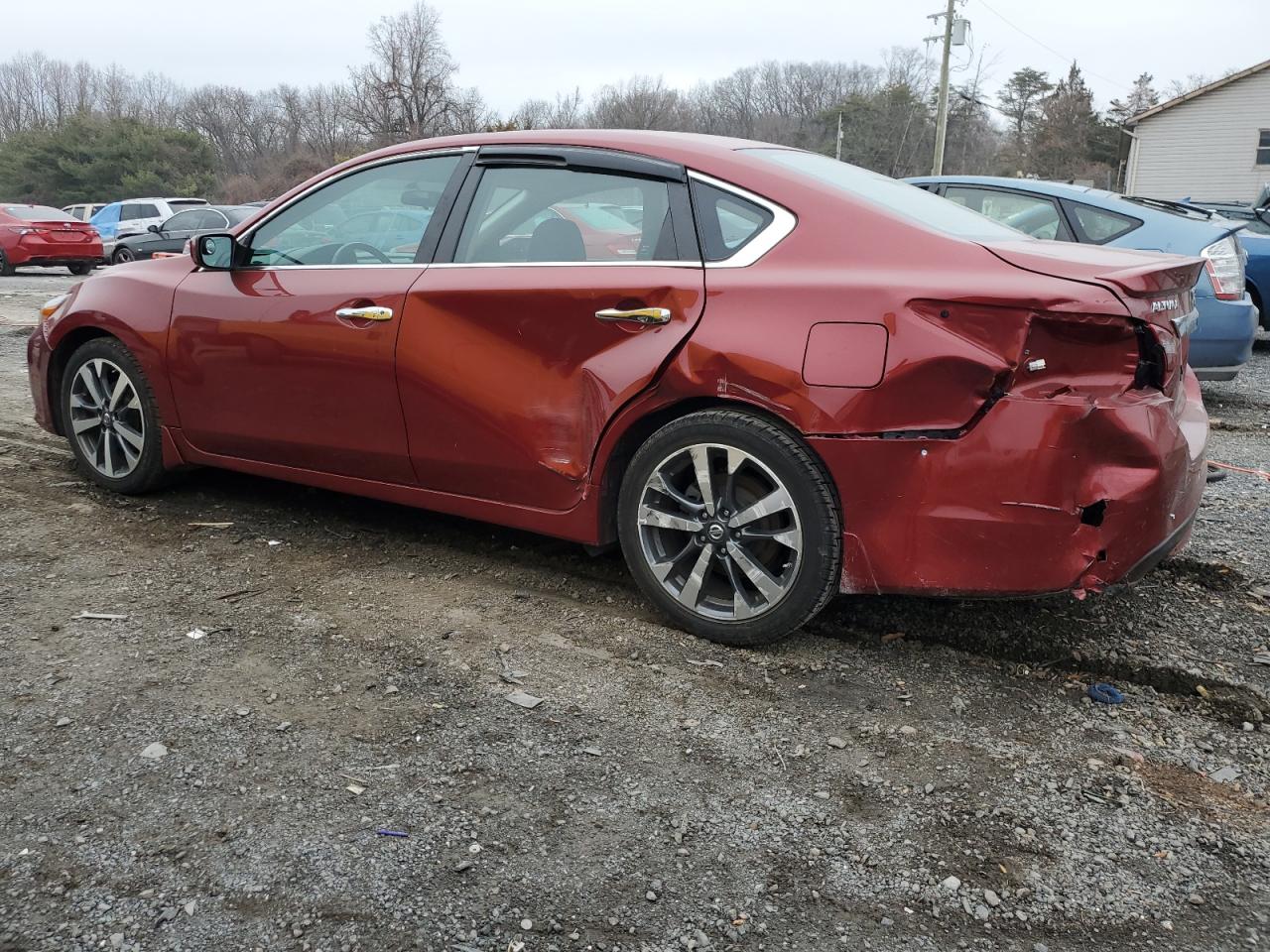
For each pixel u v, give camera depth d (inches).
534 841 86.3
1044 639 125.3
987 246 108.8
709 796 93.4
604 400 122.1
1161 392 107.1
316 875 81.0
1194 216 277.9
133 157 2255.2
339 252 146.5
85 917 75.5
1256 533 165.8
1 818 86.4
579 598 137.2
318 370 143.9
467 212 136.3
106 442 173.2
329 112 2495.1
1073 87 3006.9
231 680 111.5
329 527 163.5
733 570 120.6
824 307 108.8
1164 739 105.7
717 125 3058.6
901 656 122.0
